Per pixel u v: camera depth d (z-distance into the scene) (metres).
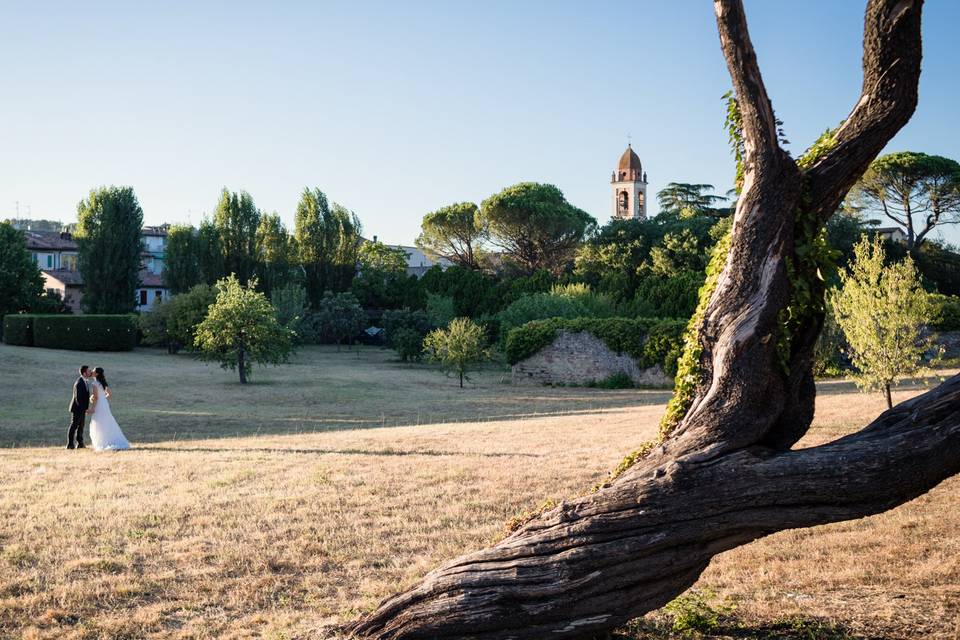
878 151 4.93
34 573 7.30
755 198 4.86
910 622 5.73
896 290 16.03
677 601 6.30
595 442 15.55
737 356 4.84
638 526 4.84
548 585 4.94
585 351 39.00
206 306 50.72
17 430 21.12
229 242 65.00
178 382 36.94
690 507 4.77
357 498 10.40
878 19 4.80
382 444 15.91
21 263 55.81
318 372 44.56
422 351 53.16
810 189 4.88
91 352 49.22
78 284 69.62
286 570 7.68
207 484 11.33
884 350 16.05
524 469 12.30
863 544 8.25
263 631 6.07
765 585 7.03
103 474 12.36
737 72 4.74
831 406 20.06
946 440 4.54
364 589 7.02
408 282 69.56
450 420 24.19
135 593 6.97
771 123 4.80
